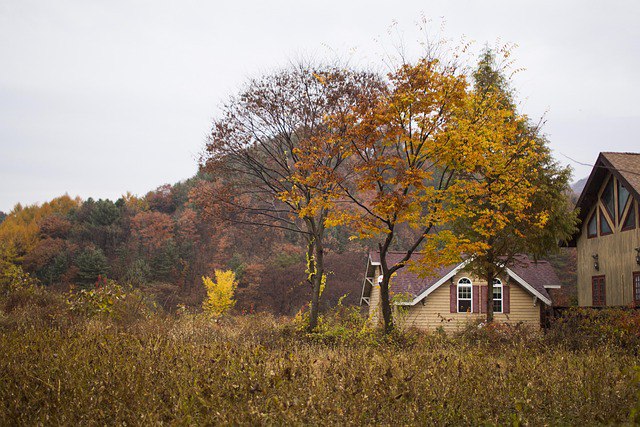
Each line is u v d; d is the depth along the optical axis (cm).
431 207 1733
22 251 7738
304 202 2177
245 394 685
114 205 9025
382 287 1859
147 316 1830
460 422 718
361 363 891
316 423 639
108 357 835
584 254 2852
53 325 1455
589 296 2798
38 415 664
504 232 2427
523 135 2270
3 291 1878
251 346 995
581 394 805
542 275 3056
